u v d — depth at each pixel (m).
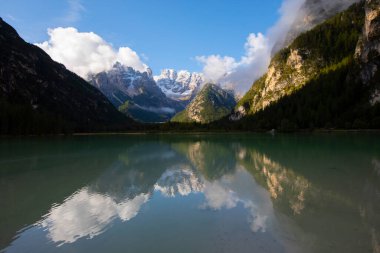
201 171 30.34
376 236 11.74
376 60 150.88
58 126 141.62
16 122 117.88
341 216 14.16
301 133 125.69
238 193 19.75
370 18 160.62
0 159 42.53
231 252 10.86
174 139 102.38
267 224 13.52
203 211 15.93
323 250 10.70
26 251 11.62
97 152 52.62
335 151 44.62
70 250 11.55
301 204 16.48
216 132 169.75
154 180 25.78
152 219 14.82
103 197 19.77
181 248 11.39
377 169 27.62
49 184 24.56
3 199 19.58
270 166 31.52
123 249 11.50
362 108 134.50
